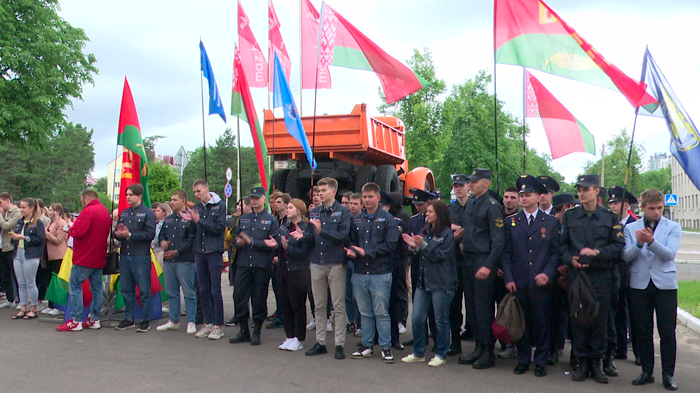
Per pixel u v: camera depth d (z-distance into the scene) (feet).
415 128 92.07
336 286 19.94
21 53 61.93
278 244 21.52
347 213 20.31
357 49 27.81
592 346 17.51
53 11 67.46
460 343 22.30
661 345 16.99
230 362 19.15
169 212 29.50
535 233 18.62
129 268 24.52
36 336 22.98
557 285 19.19
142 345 21.61
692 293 34.35
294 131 23.44
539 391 16.34
